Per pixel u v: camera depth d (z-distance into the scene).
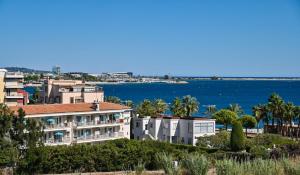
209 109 159.75
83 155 59.00
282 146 70.62
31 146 62.00
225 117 128.88
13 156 59.91
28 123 67.38
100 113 99.38
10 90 121.19
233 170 35.66
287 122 139.38
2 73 119.94
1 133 63.88
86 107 98.75
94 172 57.28
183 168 40.78
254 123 127.06
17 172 57.66
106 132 100.50
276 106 130.25
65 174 55.34
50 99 122.62
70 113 93.81
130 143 61.97
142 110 126.56
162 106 140.75
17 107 89.88
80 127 95.31
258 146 76.81
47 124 90.25
